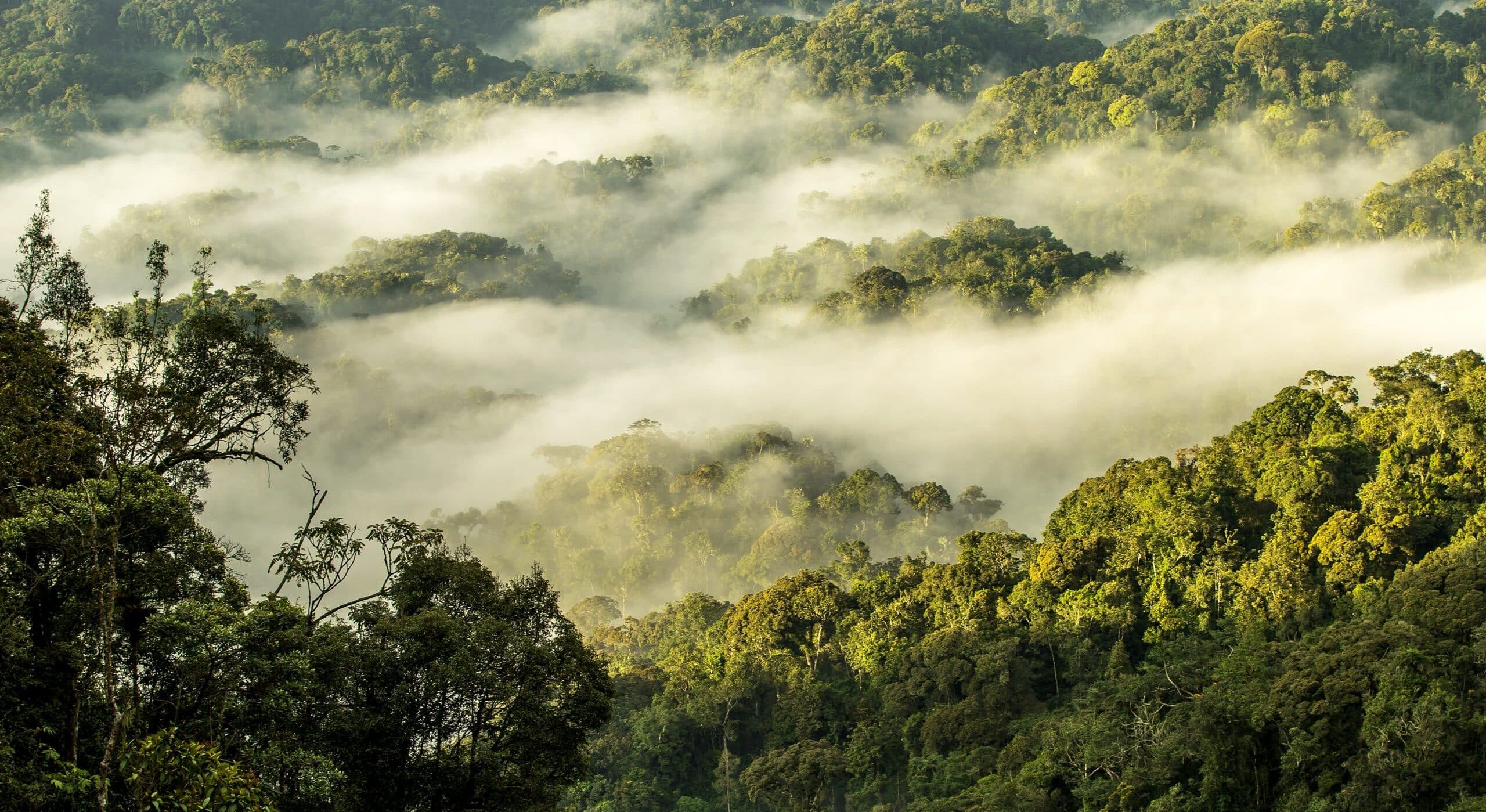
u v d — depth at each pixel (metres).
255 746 30.91
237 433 38.75
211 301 40.06
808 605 99.56
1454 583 63.59
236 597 34.50
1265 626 76.81
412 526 38.81
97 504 29.50
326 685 33.47
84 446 31.05
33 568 29.98
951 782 74.50
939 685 83.62
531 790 36.25
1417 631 58.47
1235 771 58.44
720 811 84.75
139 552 32.00
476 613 37.97
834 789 82.62
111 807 26.52
